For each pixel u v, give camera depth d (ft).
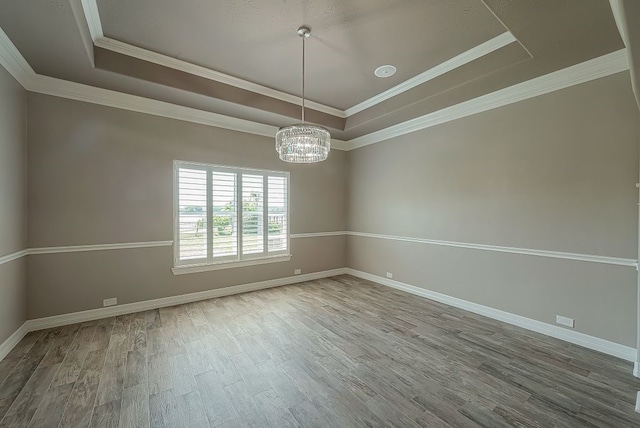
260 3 6.88
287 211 15.37
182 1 6.79
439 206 12.57
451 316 10.83
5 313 7.77
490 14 7.27
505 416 5.58
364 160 16.55
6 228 7.80
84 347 8.20
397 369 7.21
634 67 4.85
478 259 11.15
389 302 12.44
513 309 10.08
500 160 10.44
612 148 8.00
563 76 8.73
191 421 5.41
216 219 13.05
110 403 5.87
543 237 9.35
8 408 5.69
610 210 8.04
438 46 8.77
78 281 9.96
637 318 7.02
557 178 9.03
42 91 9.24
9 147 7.97
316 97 12.73
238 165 13.55
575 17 6.21
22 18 6.32
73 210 9.84
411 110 12.14
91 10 7.01
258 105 11.80
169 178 11.75
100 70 8.66
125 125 10.75
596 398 6.12
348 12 7.20
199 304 12.05
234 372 7.04
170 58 9.45
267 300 12.65
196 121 12.33
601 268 8.19
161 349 8.14
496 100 10.43
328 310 11.41
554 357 7.81
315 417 5.53
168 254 11.78
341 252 17.87
